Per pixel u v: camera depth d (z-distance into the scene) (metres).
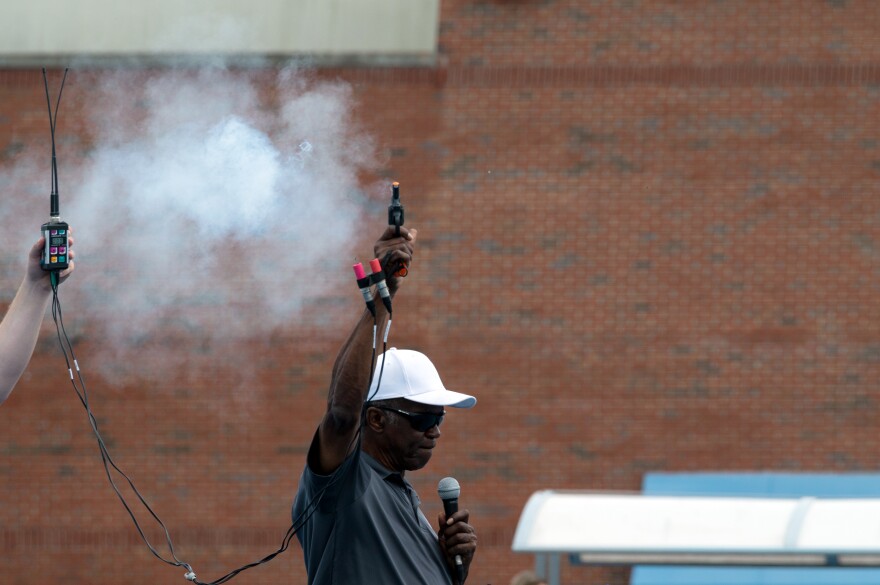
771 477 36.34
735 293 37.34
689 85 37.41
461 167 37.53
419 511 10.69
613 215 37.47
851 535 24.94
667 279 37.38
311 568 10.05
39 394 37.88
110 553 37.75
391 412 10.43
